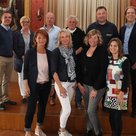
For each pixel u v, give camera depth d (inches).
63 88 134.8
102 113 161.9
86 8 245.0
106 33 154.9
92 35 134.0
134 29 150.0
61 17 246.7
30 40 173.0
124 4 240.5
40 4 245.0
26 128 143.1
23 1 243.6
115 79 129.1
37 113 148.4
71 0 244.8
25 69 139.8
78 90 169.0
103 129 158.4
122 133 158.6
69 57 137.3
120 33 155.9
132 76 154.5
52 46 169.6
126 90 127.5
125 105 129.6
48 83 142.9
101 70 134.0
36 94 140.6
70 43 139.3
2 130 160.7
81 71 140.9
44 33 138.6
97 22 158.4
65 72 136.2
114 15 243.1
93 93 135.0
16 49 172.1
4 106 168.1
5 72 171.5
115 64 130.1
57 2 245.8
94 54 135.3
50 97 177.2
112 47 129.9
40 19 245.9
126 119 157.2
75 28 162.2
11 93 206.4
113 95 130.4
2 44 164.2
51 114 160.2
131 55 150.8
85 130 159.5
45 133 157.8
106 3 242.5
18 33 172.4
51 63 137.7
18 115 160.2
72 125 159.8
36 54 139.7
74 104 181.2
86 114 146.9
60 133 141.6
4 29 164.6
